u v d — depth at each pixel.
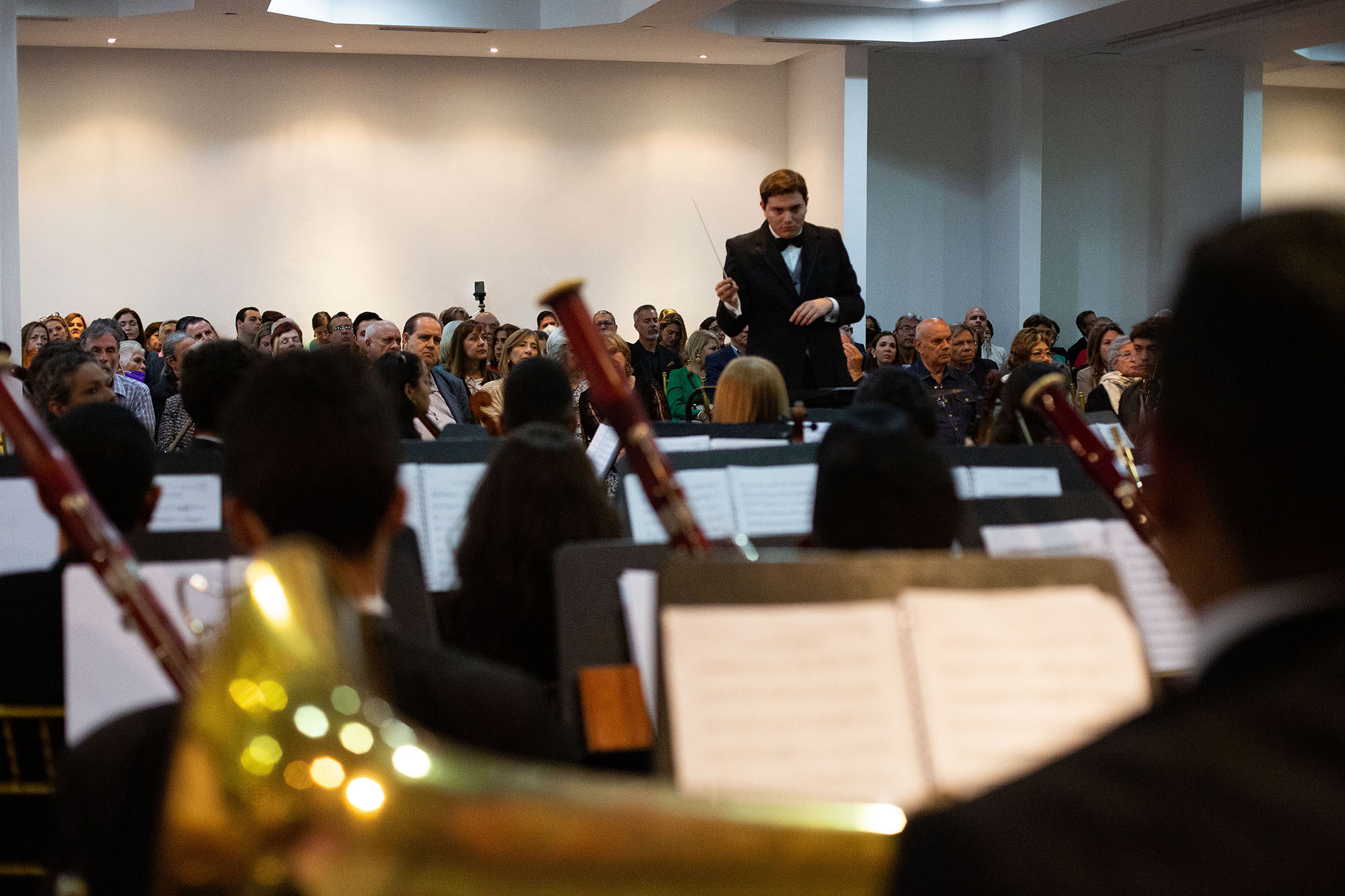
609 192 13.01
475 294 11.95
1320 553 0.49
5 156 7.39
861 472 1.62
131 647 1.68
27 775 1.73
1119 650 1.21
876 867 0.43
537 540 2.09
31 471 1.32
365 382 1.34
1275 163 14.66
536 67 12.77
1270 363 0.49
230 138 12.18
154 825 1.08
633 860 0.39
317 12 10.70
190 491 2.87
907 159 13.08
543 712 1.29
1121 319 13.76
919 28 11.75
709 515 3.10
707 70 13.08
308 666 0.41
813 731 1.16
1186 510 0.54
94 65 11.84
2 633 1.72
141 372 8.06
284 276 12.39
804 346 5.29
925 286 13.20
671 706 1.17
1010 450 3.27
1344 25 11.07
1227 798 0.44
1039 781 0.47
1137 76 13.52
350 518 1.28
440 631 2.77
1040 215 12.80
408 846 0.38
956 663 1.19
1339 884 0.41
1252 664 0.48
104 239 12.00
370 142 12.48
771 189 5.26
